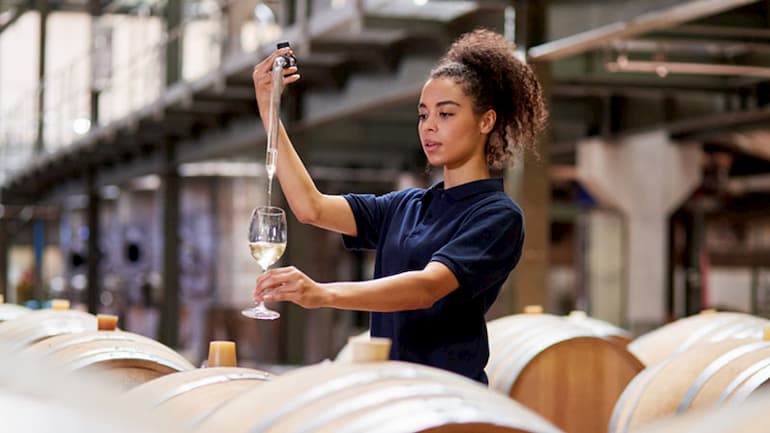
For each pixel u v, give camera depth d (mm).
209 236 18328
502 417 1896
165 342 15961
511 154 3186
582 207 18531
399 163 16938
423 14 8305
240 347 18125
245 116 13031
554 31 7516
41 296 24672
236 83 11578
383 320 3055
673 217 16922
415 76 9211
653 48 10938
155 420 1671
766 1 8062
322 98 11273
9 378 1711
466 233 2893
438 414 1877
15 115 22188
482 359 2992
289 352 12953
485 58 3088
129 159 17859
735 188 17750
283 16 10258
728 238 18547
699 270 17109
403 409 1907
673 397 3576
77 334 3734
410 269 3053
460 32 8375
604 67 11203
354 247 3324
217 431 2115
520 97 3141
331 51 9570
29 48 29109
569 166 18125
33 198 23391
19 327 4480
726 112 11953
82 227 24297
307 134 11852
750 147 15125
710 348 3727
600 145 15266
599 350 4945
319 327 16578
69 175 21469
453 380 2115
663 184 15375
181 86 12734
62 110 20984
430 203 3107
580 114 13969
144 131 15031
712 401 3475
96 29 21016
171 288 16047
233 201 18344
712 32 8461
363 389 2021
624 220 16609
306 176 3199
